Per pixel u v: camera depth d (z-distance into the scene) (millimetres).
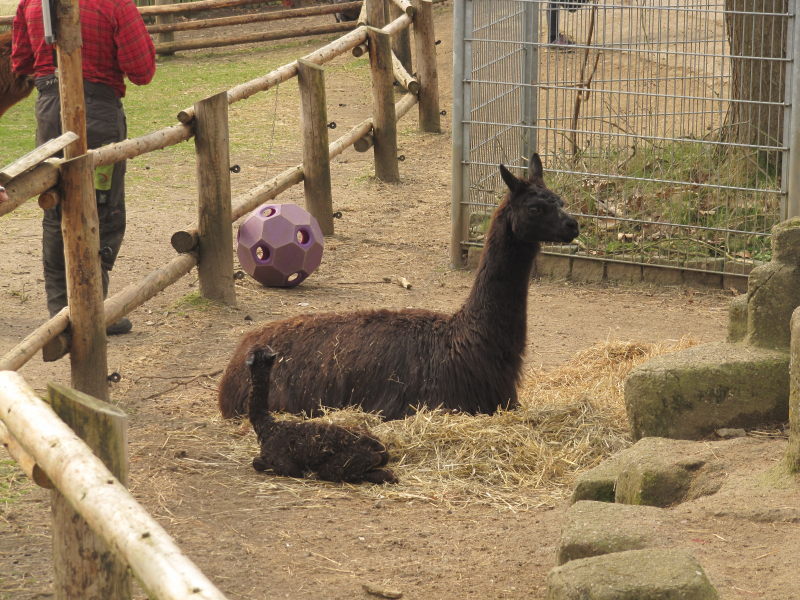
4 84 10773
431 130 19766
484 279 7777
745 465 5555
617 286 11766
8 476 6523
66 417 3850
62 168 7449
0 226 13695
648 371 6629
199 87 23344
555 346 9797
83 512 3020
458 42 11805
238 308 10672
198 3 26984
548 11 12195
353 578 5246
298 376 7828
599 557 4168
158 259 12328
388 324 7922
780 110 11617
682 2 18250
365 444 6684
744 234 11539
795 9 10352
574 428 7430
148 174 16797
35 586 5055
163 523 5902
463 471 6848
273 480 6703
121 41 9195
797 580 4203
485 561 5422
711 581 4227
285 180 12883
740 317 7211
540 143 16031
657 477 5555
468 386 7664
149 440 7285
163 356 9281
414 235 13742
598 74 19375
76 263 7660
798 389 5195
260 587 5137
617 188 12547
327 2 30875
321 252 11539
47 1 7168
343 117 20375
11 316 10141
